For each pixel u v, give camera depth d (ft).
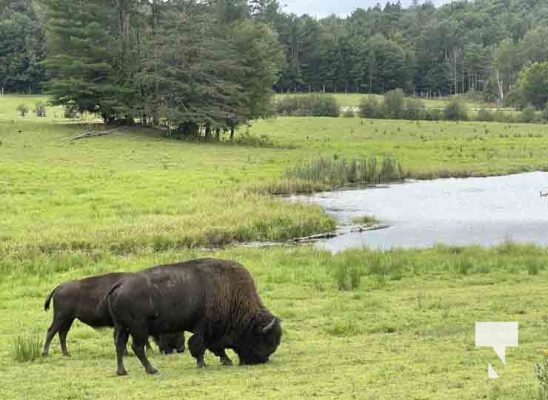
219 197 168.86
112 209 154.30
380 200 185.37
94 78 314.14
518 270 96.73
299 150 286.05
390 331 64.90
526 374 45.80
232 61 310.24
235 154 268.21
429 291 84.28
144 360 50.75
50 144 270.26
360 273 95.55
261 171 222.69
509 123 402.31
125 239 123.54
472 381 44.37
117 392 45.80
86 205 158.81
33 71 540.93
